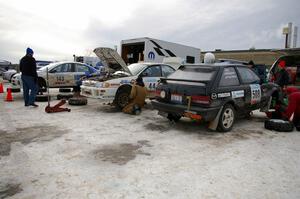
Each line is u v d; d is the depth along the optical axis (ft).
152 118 22.15
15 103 28.53
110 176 10.33
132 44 46.50
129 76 25.44
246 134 17.43
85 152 13.03
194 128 18.79
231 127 18.31
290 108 18.84
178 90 17.72
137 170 10.98
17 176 10.17
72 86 36.01
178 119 20.89
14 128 17.37
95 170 10.87
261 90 21.21
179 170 11.07
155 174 10.62
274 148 14.40
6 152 12.77
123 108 24.75
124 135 16.40
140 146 14.25
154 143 14.87
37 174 10.38
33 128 17.47
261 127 19.70
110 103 25.66
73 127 18.04
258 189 9.53
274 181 10.22
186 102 17.20
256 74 21.75
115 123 19.77
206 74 17.65
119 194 8.96
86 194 8.89
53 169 10.88
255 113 26.17
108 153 12.98
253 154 13.33
